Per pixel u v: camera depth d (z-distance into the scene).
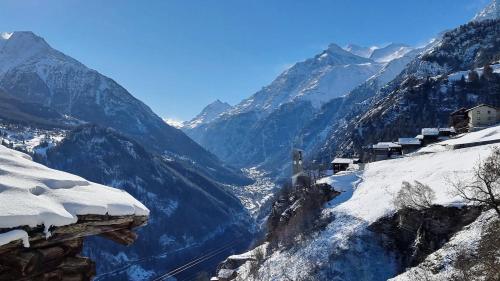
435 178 71.19
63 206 7.30
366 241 64.06
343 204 79.56
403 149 128.25
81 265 8.82
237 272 88.25
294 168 139.50
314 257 67.62
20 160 8.30
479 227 41.97
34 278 7.94
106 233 9.25
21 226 6.54
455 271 37.44
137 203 9.12
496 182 46.94
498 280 32.09
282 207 110.81
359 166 101.06
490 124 117.44
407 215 60.38
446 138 124.25
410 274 42.22
